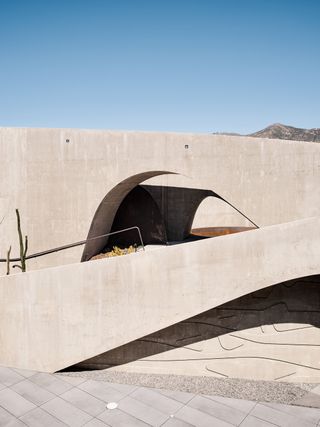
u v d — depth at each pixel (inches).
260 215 402.6
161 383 302.0
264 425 239.6
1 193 471.2
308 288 317.4
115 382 298.7
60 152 457.1
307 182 386.9
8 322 314.3
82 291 301.7
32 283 307.6
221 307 319.0
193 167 416.5
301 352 320.2
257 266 289.0
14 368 315.0
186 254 291.0
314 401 277.9
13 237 474.3
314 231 285.3
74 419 245.6
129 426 238.2
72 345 305.9
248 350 319.9
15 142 464.4
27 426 238.5
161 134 424.2
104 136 442.9
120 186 462.9
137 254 295.1
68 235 462.6
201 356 319.9
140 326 298.4
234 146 405.1
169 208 625.3
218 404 264.8
